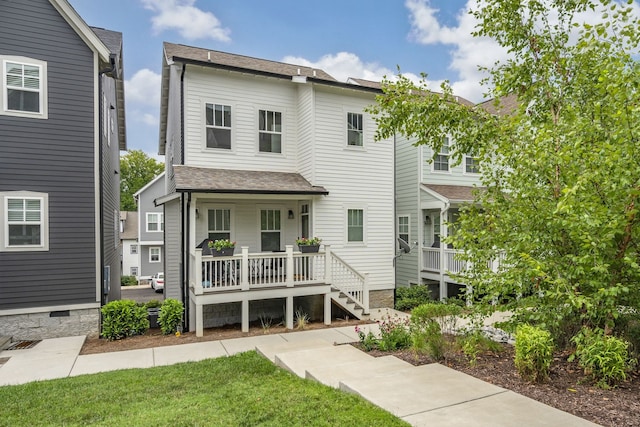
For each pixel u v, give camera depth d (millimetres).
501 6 5562
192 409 4168
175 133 11359
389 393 3916
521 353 4176
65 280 8344
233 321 10227
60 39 8398
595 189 4066
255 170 11078
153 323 9484
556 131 4594
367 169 11664
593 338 4156
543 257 4746
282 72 12117
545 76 5508
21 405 4547
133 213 32781
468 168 14516
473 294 5355
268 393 4465
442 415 3346
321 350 6098
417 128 6340
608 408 3430
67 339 8062
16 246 7945
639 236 4137
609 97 4285
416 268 13742
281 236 11266
